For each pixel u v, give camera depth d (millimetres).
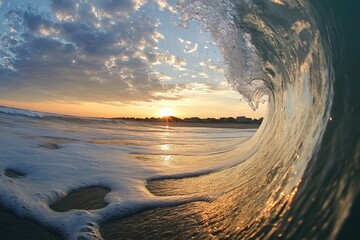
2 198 4066
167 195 4418
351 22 2391
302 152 2451
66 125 18781
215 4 5559
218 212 3234
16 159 6133
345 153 1782
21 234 3188
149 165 6641
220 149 9742
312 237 1591
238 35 6066
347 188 1587
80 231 3246
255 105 8859
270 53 5555
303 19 3527
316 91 2834
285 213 2021
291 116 3998
